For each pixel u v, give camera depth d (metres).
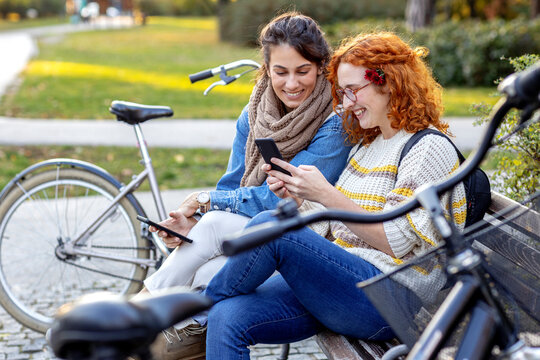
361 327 2.14
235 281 2.16
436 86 2.39
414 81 2.25
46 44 26.09
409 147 2.21
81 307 1.01
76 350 1.00
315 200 2.21
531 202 1.72
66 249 3.40
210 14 55.03
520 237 1.73
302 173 2.21
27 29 40.66
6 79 14.25
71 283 4.01
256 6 24.12
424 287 1.71
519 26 13.34
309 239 2.10
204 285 2.50
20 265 4.18
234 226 2.54
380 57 2.23
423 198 1.45
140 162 3.38
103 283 4.02
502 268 1.64
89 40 29.02
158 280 2.51
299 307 2.22
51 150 7.43
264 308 2.17
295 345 3.43
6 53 21.53
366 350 2.16
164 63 18.92
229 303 2.16
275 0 23.50
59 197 4.90
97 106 10.79
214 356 2.13
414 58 2.30
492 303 1.42
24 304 3.64
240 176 2.91
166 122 9.37
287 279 2.14
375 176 2.30
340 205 2.18
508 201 2.27
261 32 2.75
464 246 1.43
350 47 2.30
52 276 4.08
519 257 1.69
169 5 54.88
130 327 1.00
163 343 2.34
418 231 2.08
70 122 9.17
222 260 2.53
